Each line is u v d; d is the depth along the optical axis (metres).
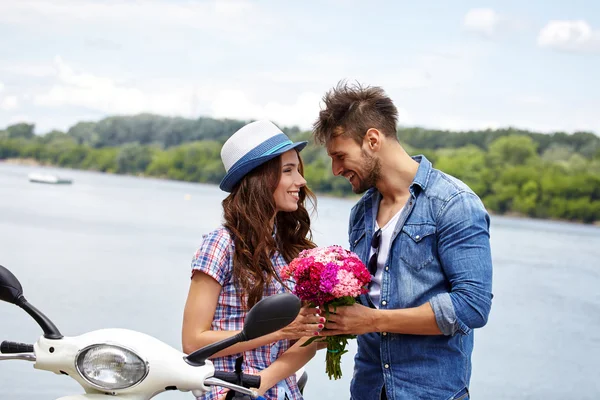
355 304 2.79
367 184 3.02
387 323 2.78
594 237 52.12
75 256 19.48
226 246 2.78
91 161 108.88
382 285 2.94
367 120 2.96
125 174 105.94
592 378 9.21
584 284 21.78
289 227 3.00
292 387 2.86
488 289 2.81
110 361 2.09
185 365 2.13
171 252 22.36
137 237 27.31
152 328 9.83
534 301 17.08
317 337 2.80
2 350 2.17
